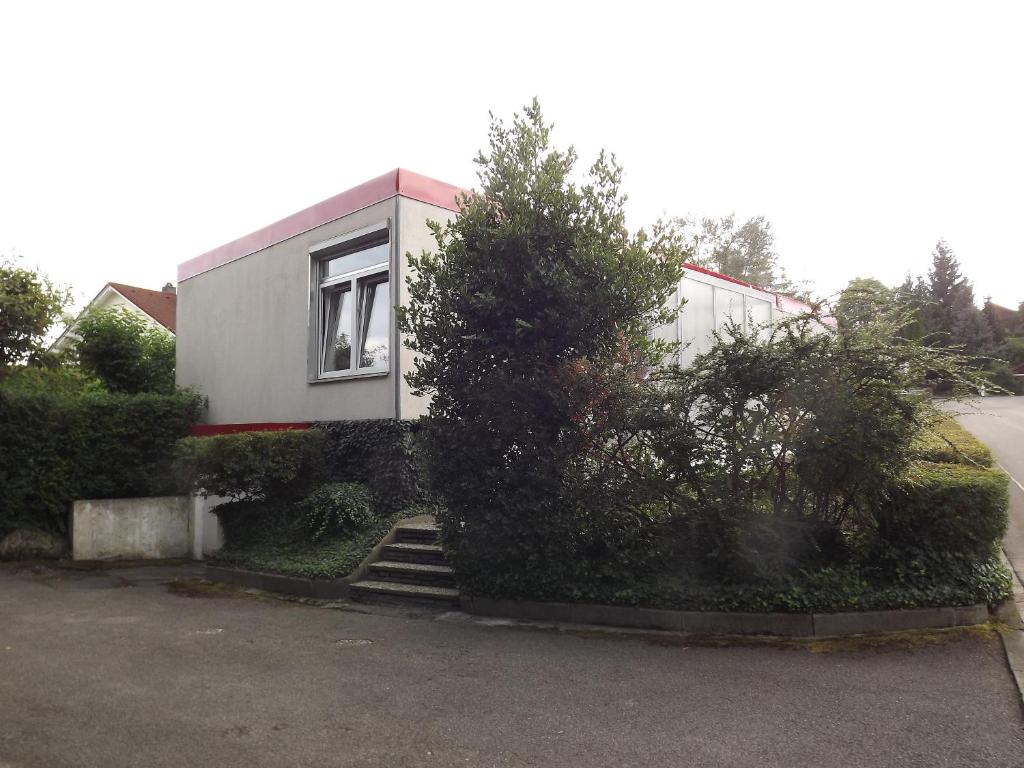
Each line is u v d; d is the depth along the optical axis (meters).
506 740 4.33
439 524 7.94
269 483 10.52
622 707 4.82
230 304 14.40
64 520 12.24
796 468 6.75
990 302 57.97
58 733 4.52
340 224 11.94
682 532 7.02
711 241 43.59
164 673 5.77
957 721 4.41
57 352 13.13
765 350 6.77
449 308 7.57
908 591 6.37
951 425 11.74
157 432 13.09
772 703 4.80
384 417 10.88
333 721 4.68
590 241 7.34
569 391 7.11
